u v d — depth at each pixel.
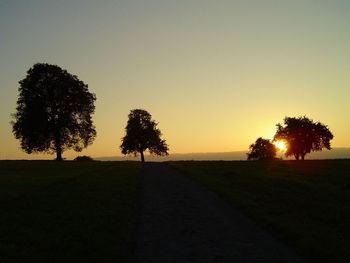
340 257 13.84
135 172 46.75
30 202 24.25
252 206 23.36
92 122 84.25
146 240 16.30
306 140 115.44
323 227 18.27
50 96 80.75
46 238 15.77
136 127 114.31
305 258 14.06
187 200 26.09
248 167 56.88
